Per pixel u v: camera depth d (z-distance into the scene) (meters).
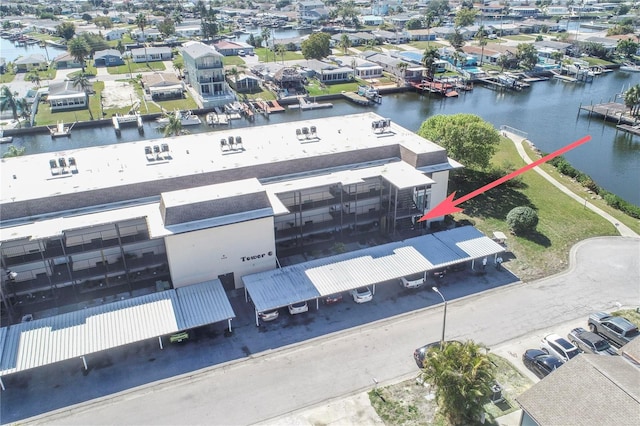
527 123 117.81
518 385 40.19
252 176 57.56
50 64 166.00
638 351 38.78
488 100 139.75
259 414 38.19
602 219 66.94
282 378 41.62
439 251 54.47
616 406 30.88
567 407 32.03
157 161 58.94
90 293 51.84
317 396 39.78
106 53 169.75
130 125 115.00
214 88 129.50
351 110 129.38
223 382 41.28
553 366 40.00
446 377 33.41
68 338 42.00
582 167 92.94
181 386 40.88
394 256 53.47
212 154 60.88
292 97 133.12
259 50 194.38
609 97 140.25
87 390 40.56
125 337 42.28
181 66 152.00
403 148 63.38
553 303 50.50
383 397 39.44
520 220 61.25
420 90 145.75
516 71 166.50
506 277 54.81
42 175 55.47
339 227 60.53
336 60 170.25
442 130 75.50
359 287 48.84
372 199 62.34
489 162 83.88
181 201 48.78
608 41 188.38
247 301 50.97
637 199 79.94
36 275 51.44
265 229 51.75
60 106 123.88
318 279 49.91
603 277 54.56
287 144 64.06
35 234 45.72
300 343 45.47
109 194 52.25
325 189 60.72
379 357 43.72
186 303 46.50
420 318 48.56
